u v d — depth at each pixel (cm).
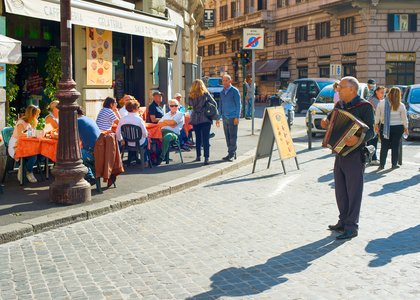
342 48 3688
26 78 1058
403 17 3431
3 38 732
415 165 1024
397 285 392
